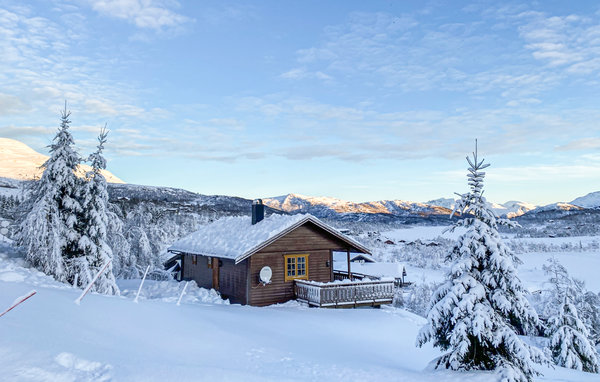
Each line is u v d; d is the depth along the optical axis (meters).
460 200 11.60
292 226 22.77
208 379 7.57
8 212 20.97
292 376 8.95
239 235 24.91
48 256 17.45
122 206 38.31
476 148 11.70
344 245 25.16
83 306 11.54
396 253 114.81
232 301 23.41
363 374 9.66
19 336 7.57
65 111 19.69
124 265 29.45
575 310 22.72
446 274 11.38
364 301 21.92
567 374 18.88
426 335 10.93
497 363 10.29
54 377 6.29
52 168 18.80
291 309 19.97
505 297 10.61
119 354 8.14
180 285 25.30
